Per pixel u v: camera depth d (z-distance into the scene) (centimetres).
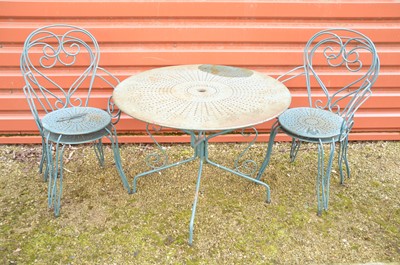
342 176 298
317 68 322
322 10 299
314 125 267
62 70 310
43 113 327
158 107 228
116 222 258
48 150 254
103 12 290
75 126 255
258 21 302
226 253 236
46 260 228
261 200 282
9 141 332
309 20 304
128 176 304
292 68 320
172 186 295
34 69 281
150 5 289
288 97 245
